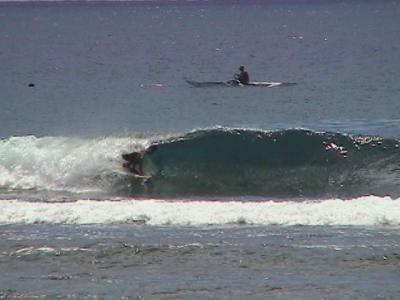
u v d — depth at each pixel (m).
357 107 180.00
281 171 100.81
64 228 74.69
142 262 65.38
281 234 72.12
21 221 77.12
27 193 94.44
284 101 194.88
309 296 57.84
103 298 57.81
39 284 60.69
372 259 65.12
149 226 75.38
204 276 62.12
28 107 192.12
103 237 71.62
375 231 72.69
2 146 103.06
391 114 165.38
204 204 82.31
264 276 61.91
